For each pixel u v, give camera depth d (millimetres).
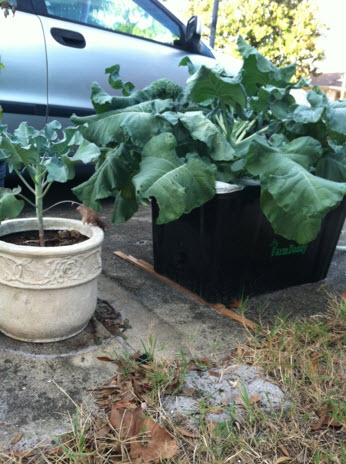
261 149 1683
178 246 2178
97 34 3199
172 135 1691
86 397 1388
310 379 1503
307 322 1945
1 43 2693
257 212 1944
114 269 2445
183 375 1471
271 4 15070
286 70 1990
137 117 1757
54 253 1474
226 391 1451
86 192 1822
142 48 3406
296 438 1261
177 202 1550
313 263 2383
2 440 1200
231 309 2053
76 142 1593
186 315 1962
